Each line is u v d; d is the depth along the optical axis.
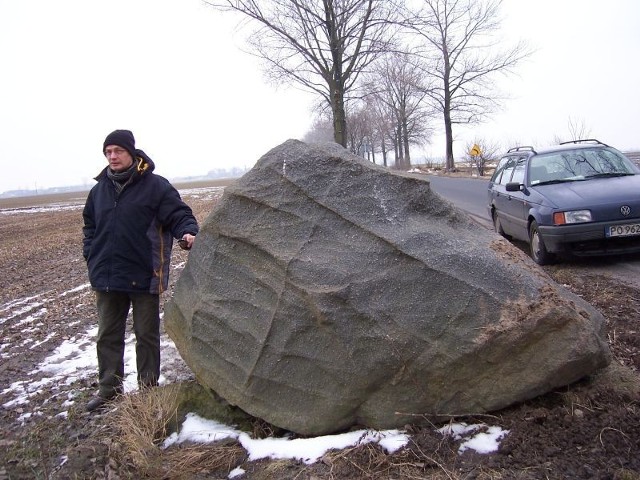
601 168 8.46
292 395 3.54
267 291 3.67
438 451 3.07
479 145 39.06
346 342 3.36
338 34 16.69
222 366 3.83
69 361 5.40
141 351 4.29
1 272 11.80
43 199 71.25
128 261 4.07
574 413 3.21
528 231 8.35
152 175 4.23
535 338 3.21
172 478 3.19
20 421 4.15
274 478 3.07
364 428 3.42
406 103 49.81
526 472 2.83
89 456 3.47
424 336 3.27
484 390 3.27
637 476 2.69
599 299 5.74
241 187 3.92
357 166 3.83
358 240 3.57
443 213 3.90
